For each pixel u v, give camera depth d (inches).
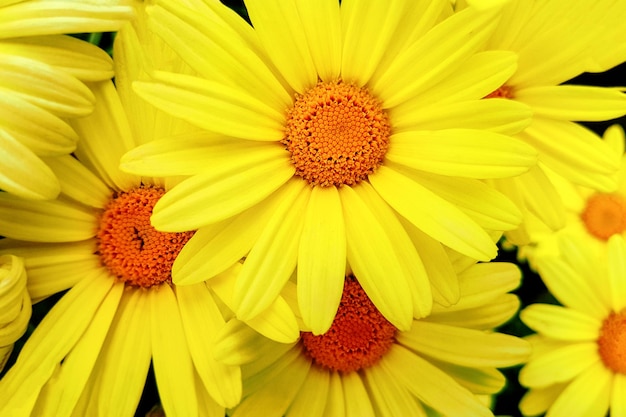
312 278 5.5
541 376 7.2
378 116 5.8
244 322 5.7
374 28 5.7
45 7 5.4
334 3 5.7
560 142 6.5
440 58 5.6
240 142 5.7
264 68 5.6
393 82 5.8
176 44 5.4
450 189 5.7
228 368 5.8
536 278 7.9
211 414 6.0
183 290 6.0
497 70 5.6
